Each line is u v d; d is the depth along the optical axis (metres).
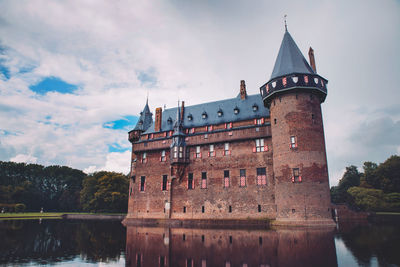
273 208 36.72
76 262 14.45
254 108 43.22
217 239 21.77
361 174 87.25
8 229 32.06
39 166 99.94
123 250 17.89
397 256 14.10
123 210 79.19
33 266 13.57
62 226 38.22
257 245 18.17
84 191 81.31
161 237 24.22
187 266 12.96
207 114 47.25
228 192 40.06
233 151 41.19
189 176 43.62
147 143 48.59
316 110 34.59
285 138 34.00
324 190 32.19
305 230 26.94
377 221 39.22
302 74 34.22
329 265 12.41
